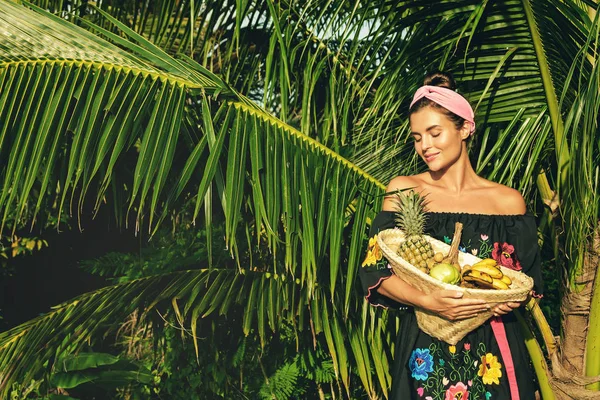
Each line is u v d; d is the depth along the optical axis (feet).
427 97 7.39
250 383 14.03
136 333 16.65
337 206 9.46
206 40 12.41
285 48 10.97
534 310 9.68
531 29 9.07
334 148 10.92
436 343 7.28
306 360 13.67
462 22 9.37
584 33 8.73
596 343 9.19
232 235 8.64
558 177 9.42
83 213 17.81
